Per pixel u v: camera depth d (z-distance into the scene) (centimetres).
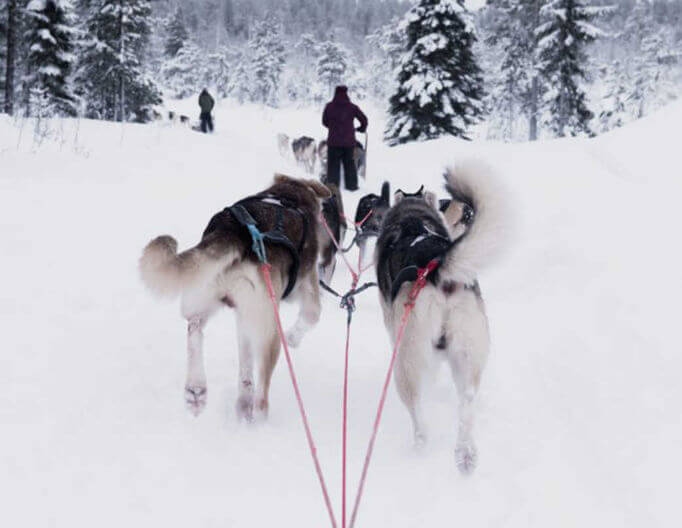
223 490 284
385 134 2589
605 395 368
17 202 710
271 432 343
